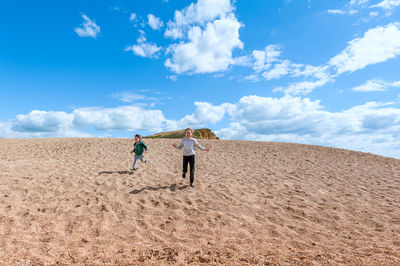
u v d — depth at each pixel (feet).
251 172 26.21
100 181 20.48
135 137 24.97
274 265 7.59
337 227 12.21
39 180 19.77
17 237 9.93
